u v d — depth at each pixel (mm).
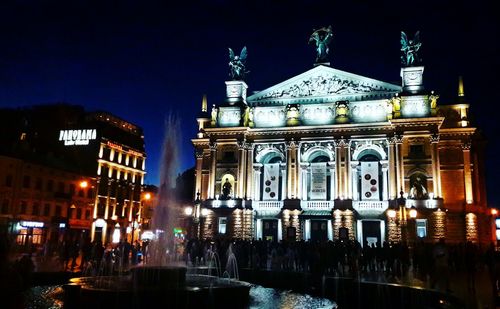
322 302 27562
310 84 69500
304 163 67125
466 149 62719
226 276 40344
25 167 66750
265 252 43188
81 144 86438
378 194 62562
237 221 65375
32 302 24594
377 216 61375
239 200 66500
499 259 31672
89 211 81750
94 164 84688
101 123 88750
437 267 40781
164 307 21969
